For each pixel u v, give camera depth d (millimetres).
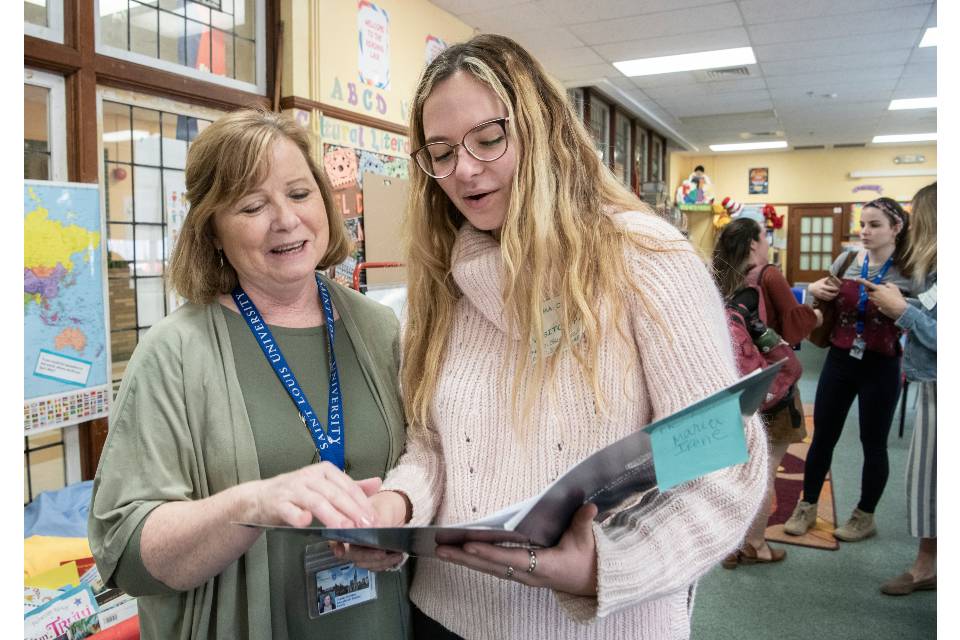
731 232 2754
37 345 2123
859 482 3924
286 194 993
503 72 897
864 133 10477
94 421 2352
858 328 2973
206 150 971
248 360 1015
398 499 966
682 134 10547
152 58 2645
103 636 1381
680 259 851
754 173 13023
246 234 969
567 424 880
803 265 12883
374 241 3764
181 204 2807
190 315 1001
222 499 800
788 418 2773
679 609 956
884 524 3312
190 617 917
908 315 2449
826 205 12633
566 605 791
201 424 936
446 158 938
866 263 3010
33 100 2256
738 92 7492
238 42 3088
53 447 2273
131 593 878
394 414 1117
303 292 1095
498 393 939
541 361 888
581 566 743
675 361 819
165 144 2732
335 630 1008
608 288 864
